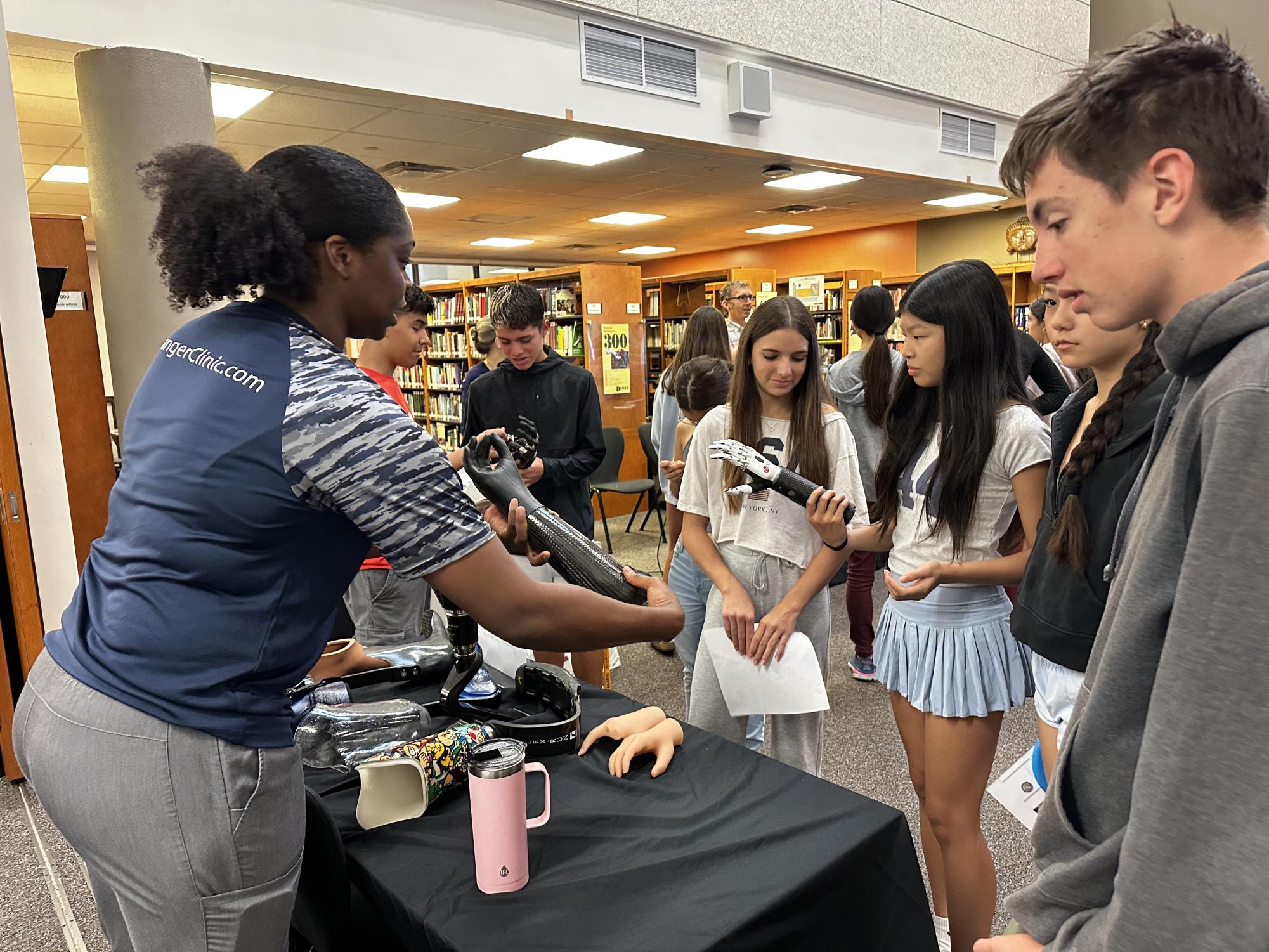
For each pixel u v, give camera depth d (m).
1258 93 0.51
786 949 0.91
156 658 0.83
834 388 3.47
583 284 6.48
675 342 8.70
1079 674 1.18
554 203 7.57
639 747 1.20
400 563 0.88
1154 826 0.49
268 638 0.87
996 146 6.89
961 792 1.49
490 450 1.27
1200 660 0.47
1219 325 0.49
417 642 1.58
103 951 1.84
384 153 5.26
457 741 1.14
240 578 0.84
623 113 4.59
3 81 2.39
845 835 1.01
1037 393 2.76
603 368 6.61
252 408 0.84
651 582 1.13
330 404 0.84
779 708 1.62
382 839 1.05
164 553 0.84
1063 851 0.64
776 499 1.75
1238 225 0.52
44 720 0.87
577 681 1.39
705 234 10.28
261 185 0.87
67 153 4.91
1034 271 0.61
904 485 1.60
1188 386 0.55
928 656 1.50
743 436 1.76
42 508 2.60
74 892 2.05
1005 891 1.91
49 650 0.92
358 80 3.61
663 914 0.88
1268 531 0.45
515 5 4.09
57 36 2.86
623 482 5.44
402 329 2.42
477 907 0.90
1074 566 1.14
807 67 5.41
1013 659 1.49
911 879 1.07
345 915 1.01
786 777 1.16
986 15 6.44
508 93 4.11
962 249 9.48
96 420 3.08
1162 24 0.57
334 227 0.90
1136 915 0.49
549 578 2.52
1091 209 0.55
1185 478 0.52
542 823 1.04
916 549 1.56
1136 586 0.55
